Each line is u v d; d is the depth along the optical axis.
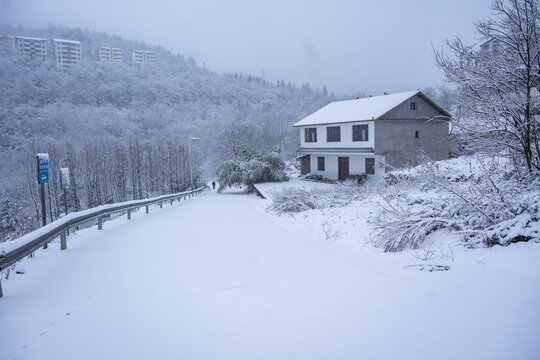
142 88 156.88
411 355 3.04
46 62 159.25
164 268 6.22
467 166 12.37
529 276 4.65
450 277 5.04
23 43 186.12
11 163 71.31
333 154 34.97
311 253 7.59
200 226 12.17
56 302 4.59
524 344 3.10
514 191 7.19
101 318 4.03
